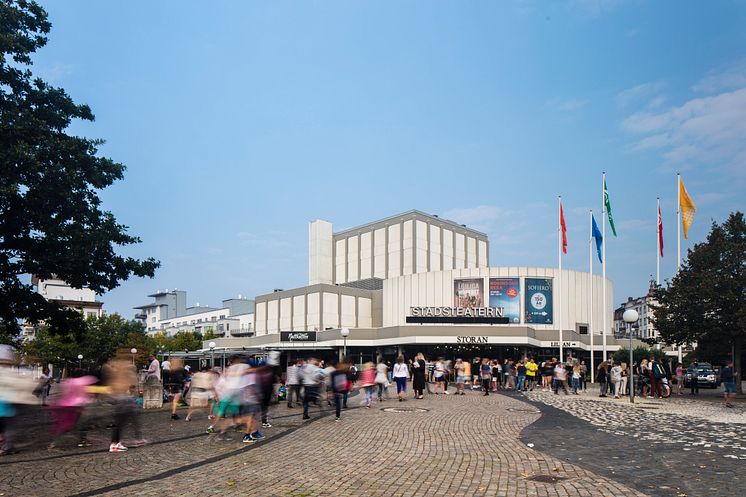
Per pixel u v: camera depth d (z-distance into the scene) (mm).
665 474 10156
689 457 11859
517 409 22516
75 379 13812
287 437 14703
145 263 25297
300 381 23266
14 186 20359
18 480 9727
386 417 19469
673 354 70812
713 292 32156
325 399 25156
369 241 99125
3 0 24000
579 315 73688
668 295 34688
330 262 104938
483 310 67875
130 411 12875
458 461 11398
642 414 20906
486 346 64438
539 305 71250
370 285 93062
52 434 15383
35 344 64625
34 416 20344
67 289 89938
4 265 22953
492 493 8789
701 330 33125
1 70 23219
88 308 90188
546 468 10703
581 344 68500
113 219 24594
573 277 73750
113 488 9094
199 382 18953
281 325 92125
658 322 34812
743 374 52469
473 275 73188
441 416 19812
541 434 15367
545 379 36688
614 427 16938
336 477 9906
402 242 93500
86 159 23984
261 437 14359
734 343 33188
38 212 22047
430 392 32562
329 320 84938
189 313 157750
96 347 71500
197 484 9367
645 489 9039
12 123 21469
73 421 13461
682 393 35906
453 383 42312
